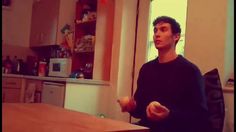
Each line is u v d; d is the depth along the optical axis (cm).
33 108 138
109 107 325
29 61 423
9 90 360
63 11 382
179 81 179
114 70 324
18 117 110
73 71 352
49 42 391
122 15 321
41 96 334
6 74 361
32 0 438
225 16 225
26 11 436
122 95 319
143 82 200
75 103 304
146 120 184
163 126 175
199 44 240
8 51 419
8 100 358
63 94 300
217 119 193
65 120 109
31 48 436
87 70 344
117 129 95
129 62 323
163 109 159
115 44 328
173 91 180
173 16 286
